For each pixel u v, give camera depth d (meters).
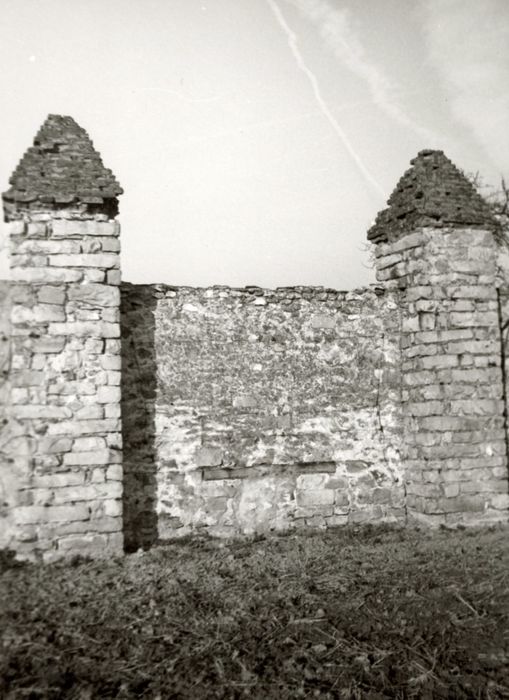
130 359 8.80
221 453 8.98
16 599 6.39
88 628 5.77
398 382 9.84
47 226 8.11
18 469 7.76
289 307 9.52
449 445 9.30
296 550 8.16
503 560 7.66
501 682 4.97
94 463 7.93
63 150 8.33
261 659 5.28
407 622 6.01
